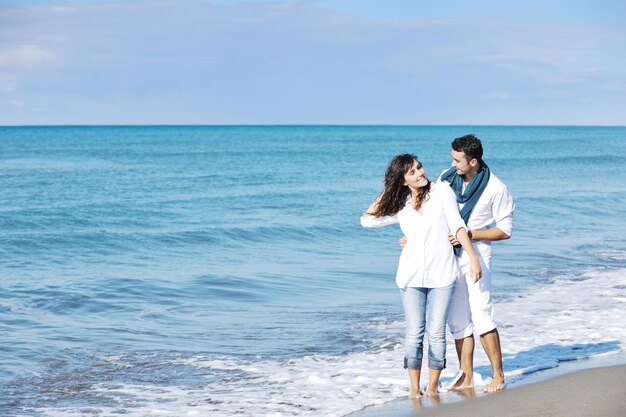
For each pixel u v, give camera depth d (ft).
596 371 18.60
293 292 35.01
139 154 224.12
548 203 79.77
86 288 35.42
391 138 416.05
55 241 53.88
